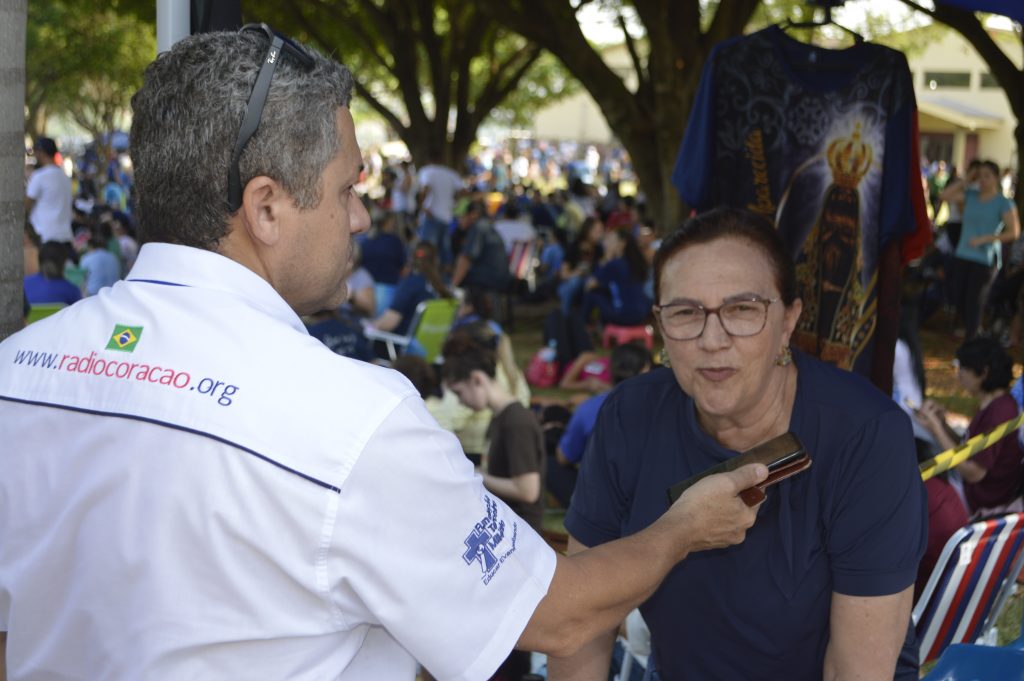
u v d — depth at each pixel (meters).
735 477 1.67
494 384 4.96
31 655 1.37
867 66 3.16
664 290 1.96
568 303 11.73
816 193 3.26
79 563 1.31
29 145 36.22
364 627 1.37
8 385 1.38
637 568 1.51
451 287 12.38
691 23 11.32
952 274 11.59
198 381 1.29
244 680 1.29
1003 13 3.32
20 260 2.19
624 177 46.06
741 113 3.29
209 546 1.25
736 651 2.04
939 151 29.88
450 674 1.34
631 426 2.11
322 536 1.25
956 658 2.13
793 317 2.00
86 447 1.31
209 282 1.35
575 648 1.45
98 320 1.38
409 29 21.80
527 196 27.17
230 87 1.31
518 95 38.22
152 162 1.35
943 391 9.74
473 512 1.34
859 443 1.93
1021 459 4.82
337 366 1.31
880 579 1.93
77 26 30.77
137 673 1.28
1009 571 3.56
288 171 1.34
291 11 20.09
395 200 20.84
